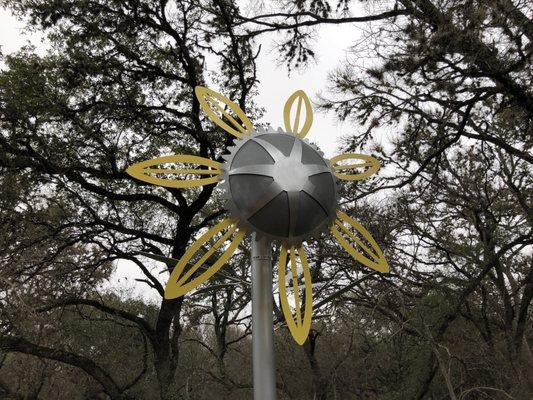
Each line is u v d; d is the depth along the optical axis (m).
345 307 14.24
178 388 18.03
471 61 9.33
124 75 17.16
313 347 18.05
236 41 16.59
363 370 17.31
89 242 16.66
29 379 20.19
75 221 17.14
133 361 20.75
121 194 16.98
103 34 16.11
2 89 14.97
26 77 15.13
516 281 17.23
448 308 12.97
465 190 16.09
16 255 15.29
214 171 6.03
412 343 15.22
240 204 5.80
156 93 17.92
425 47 9.59
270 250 6.18
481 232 14.93
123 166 17.45
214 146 17.80
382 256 6.69
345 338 17.95
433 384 15.46
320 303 7.05
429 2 9.87
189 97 17.83
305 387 19.50
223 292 23.05
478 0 9.25
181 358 23.05
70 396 22.50
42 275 15.73
